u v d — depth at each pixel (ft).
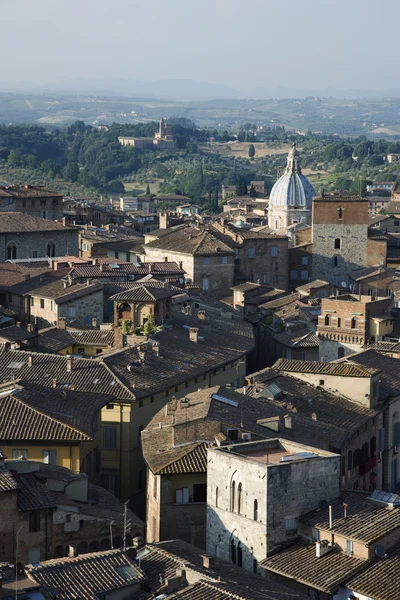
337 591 372.17
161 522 446.19
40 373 590.14
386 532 388.78
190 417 485.97
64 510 404.77
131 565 355.15
